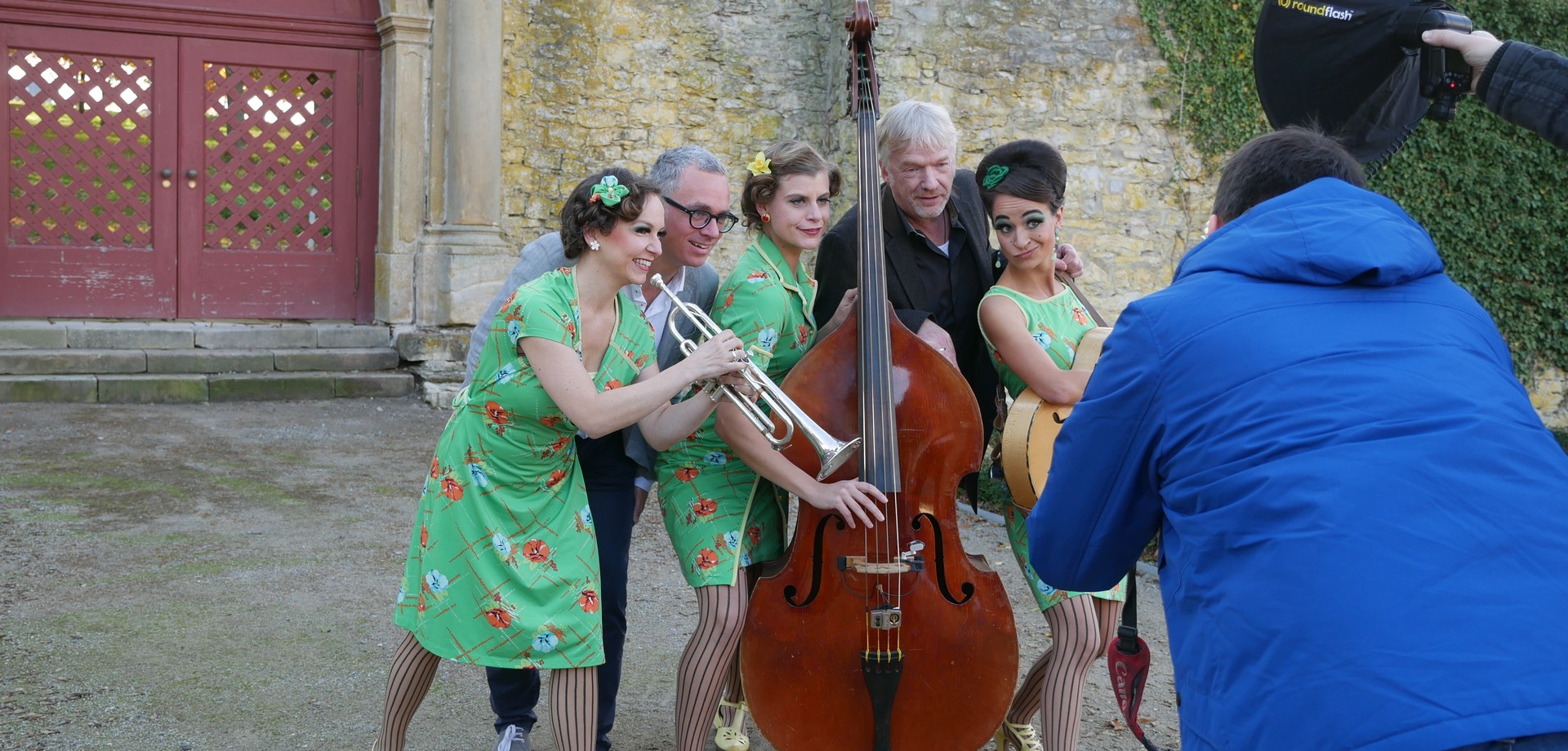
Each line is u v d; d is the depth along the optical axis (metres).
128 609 3.85
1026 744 2.93
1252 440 1.54
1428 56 2.23
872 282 2.52
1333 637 1.38
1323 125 2.43
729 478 2.66
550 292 2.35
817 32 9.93
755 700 2.44
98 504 5.12
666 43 9.52
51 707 3.05
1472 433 1.48
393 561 4.55
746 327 2.60
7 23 7.93
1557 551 1.42
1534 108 2.03
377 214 8.92
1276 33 2.41
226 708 3.13
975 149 9.77
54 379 7.39
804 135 9.93
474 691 3.39
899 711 2.45
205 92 8.47
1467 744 1.29
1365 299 1.62
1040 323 2.69
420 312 8.69
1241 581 1.49
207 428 6.93
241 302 8.64
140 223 8.37
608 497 2.75
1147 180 10.13
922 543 2.46
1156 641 4.06
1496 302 10.38
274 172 8.69
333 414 7.61
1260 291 1.64
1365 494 1.44
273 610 3.92
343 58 8.79
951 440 2.50
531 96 9.17
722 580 2.58
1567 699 1.31
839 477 2.48
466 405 2.44
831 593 2.44
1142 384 1.66
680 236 2.67
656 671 3.59
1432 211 10.19
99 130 8.23
